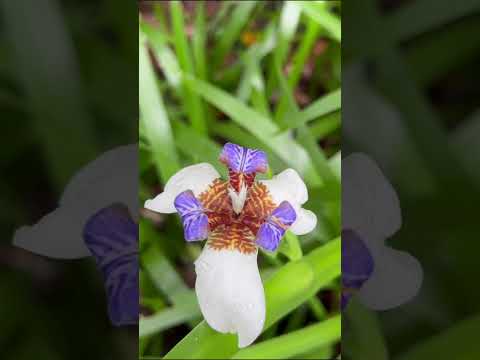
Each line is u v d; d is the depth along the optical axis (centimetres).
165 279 19
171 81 20
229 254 18
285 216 17
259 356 16
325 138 20
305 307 19
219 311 17
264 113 20
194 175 19
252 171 19
